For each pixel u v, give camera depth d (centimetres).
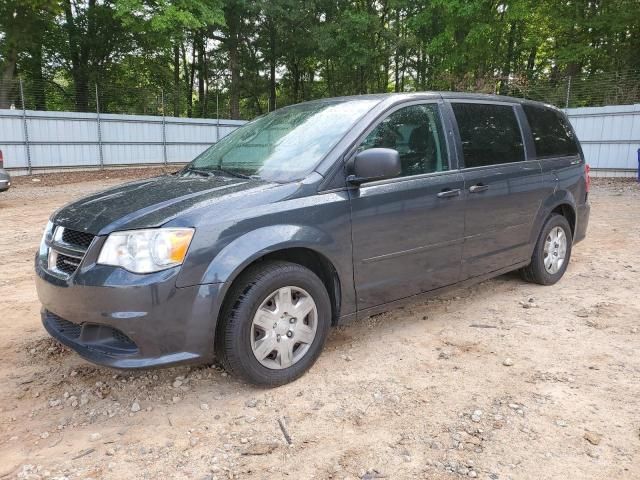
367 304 359
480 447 259
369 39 3234
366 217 347
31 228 886
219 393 317
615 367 343
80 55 2911
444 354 365
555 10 2516
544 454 253
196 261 281
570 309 454
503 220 446
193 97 4169
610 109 1711
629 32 2492
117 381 333
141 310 272
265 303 309
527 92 1934
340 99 408
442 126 408
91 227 290
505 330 409
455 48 2767
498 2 2638
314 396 311
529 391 313
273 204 311
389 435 271
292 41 3347
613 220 909
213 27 3288
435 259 395
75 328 306
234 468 246
